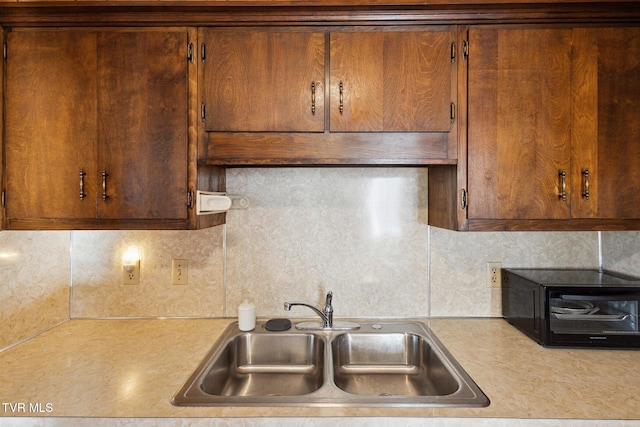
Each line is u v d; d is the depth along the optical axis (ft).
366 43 3.78
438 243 4.87
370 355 4.40
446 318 4.88
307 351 4.41
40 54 3.75
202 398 2.93
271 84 3.80
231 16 3.75
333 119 3.78
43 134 3.73
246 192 4.87
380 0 3.62
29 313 4.19
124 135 3.75
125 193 3.75
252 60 3.79
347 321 4.76
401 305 4.88
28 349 3.91
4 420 2.71
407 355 4.39
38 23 3.73
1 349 3.83
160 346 4.00
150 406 2.84
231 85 3.79
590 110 3.71
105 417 2.72
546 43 3.73
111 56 3.75
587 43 3.71
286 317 4.86
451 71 3.78
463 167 3.76
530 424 2.68
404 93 3.78
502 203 3.74
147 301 4.88
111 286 4.86
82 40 3.75
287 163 3.79
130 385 3.15
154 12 3.72
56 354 3.78
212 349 3.92
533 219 3.73
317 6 3.67
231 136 3.80
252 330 4.47
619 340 3.82
